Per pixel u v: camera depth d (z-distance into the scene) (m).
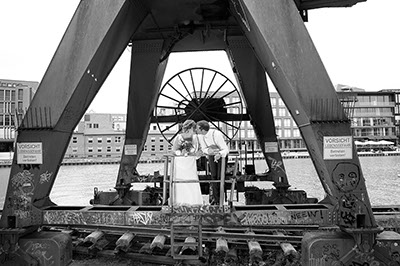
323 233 4.99
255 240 6.68
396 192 19.09
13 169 5.08
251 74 10.68
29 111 5.14
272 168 10.74
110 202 10.44
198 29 9.88
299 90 4.89
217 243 6.18
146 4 7.18
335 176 4.82
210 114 11.82
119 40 6.05
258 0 5.06
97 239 6.82
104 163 84.06
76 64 5.14
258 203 10.52
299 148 104.00
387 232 5.10
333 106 4.89
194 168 5.66
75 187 28.16
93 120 105.69
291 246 6.25
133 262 6.75
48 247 4.96
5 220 4.98
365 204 4.75
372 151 96.44
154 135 95.94
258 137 11.12
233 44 10.62
